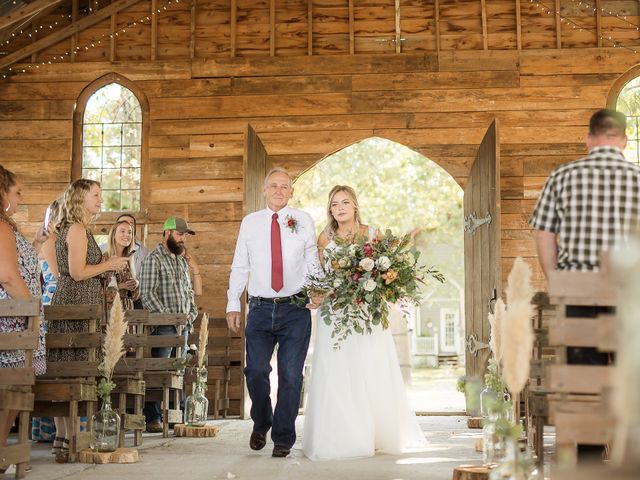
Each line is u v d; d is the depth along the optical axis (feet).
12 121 32.40
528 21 31.65
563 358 9.76
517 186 30.78
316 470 14.71
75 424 15.98
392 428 17.49
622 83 31.09
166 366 21.21
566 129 31.04
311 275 16.96
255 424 17.33
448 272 75.51
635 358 5.62
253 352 17.11
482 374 27.27
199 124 31.96
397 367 18.03
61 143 32.22
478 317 28.17
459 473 12.23
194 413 21.48
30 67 32.55
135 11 32.83
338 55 31.94
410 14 32.04
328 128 31.63
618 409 5.75
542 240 11.38
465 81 31.45
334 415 16.74
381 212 65.36
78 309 16.56
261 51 32.30
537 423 12.13
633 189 10.90
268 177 17.54
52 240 18.98
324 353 17.20
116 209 32.48
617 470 5.75
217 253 31.32
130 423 18.08
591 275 9.73
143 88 32.30
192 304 25.45
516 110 31.17
